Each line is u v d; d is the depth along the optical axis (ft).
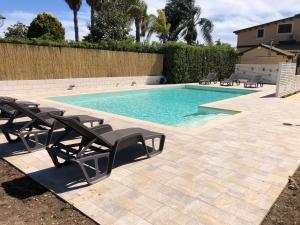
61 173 14.89
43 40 49.47
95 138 14.62
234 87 66.18
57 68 52.11
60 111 23.09
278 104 40.45
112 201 12.13
